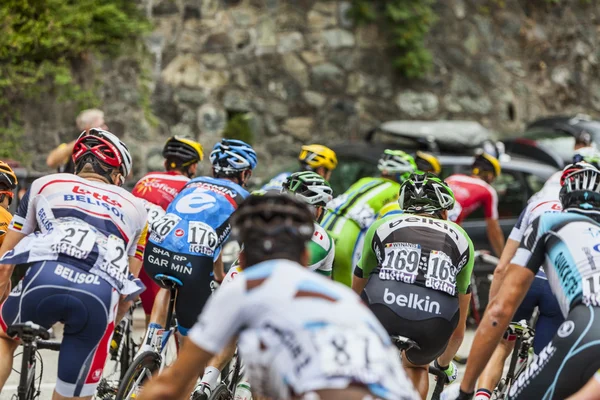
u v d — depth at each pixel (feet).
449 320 36.24
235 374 42.32
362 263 38.52
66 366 31.14
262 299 19.70
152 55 97.30
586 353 25.70
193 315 40.22
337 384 18.57
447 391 33.19
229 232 41.01
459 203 62.13
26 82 82.28
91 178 33.71
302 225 21.16
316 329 19.13
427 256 36.55
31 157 83.61
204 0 100.94
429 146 82.43
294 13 105.81
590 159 48.78
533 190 78.64
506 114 116.88
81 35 85.25
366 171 79.00
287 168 84.79
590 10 123.03
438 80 112.78
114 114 90.02
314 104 106.63
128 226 32.83
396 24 108.68
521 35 118.11
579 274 26.96
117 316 34.83
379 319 36.19
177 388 20.88
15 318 31.17
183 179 47.24
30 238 31.71
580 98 122.31
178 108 98.84
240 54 103.09
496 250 64.13
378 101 109.50
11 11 81.71
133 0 93.04
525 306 40.04
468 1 114.93
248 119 102.99
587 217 28.53
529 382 27.27
